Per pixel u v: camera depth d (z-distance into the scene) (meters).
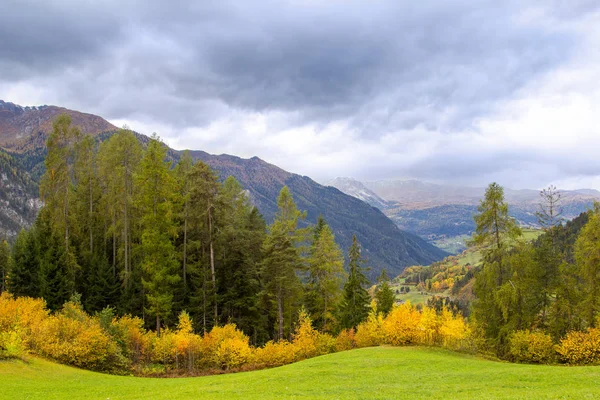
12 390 23.45
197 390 25.97
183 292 54.03
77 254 57.56
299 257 54.72
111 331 40.56
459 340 45.53
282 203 61.53
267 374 33.19
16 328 32.84
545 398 17.86
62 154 53.41
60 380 28.64
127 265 53.72
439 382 25.91
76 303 43.31
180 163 64.19
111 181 56.53
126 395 23.95
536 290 42.84
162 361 43.59
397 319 48.31
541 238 46.41
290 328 60.22
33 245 55.97
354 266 61.75
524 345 39.56
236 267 58.72
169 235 53.47
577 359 36.59
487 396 19.31
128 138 54.69
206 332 49.38
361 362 36.62
